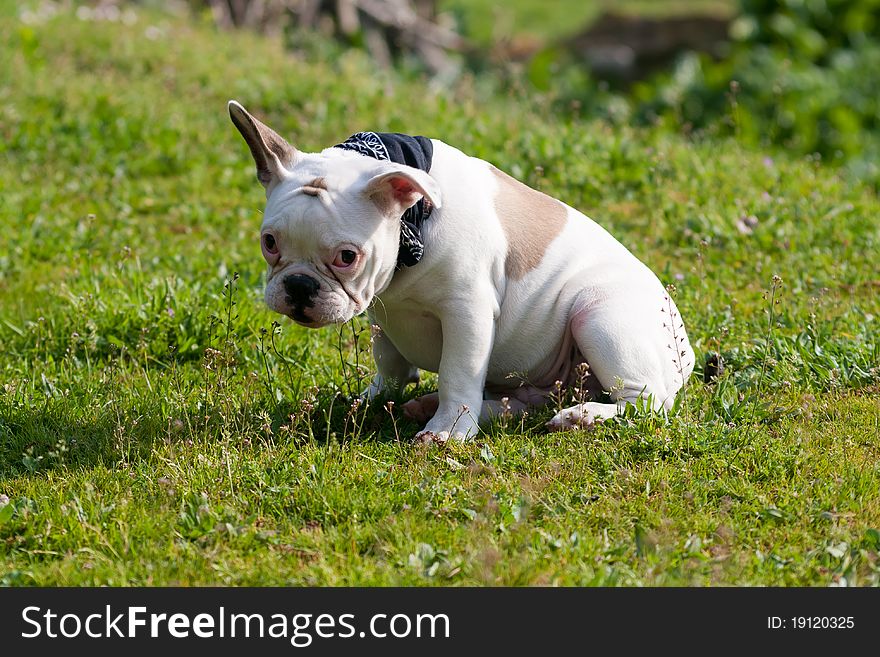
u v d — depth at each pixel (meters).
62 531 5.94
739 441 6.88
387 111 15.02
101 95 14.77
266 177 6.38
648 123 19.47
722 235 11.18
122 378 8.18
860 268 10.62
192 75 16.48
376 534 5.84
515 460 6.63
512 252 7.09
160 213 12.18
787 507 6.19
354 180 6.23
